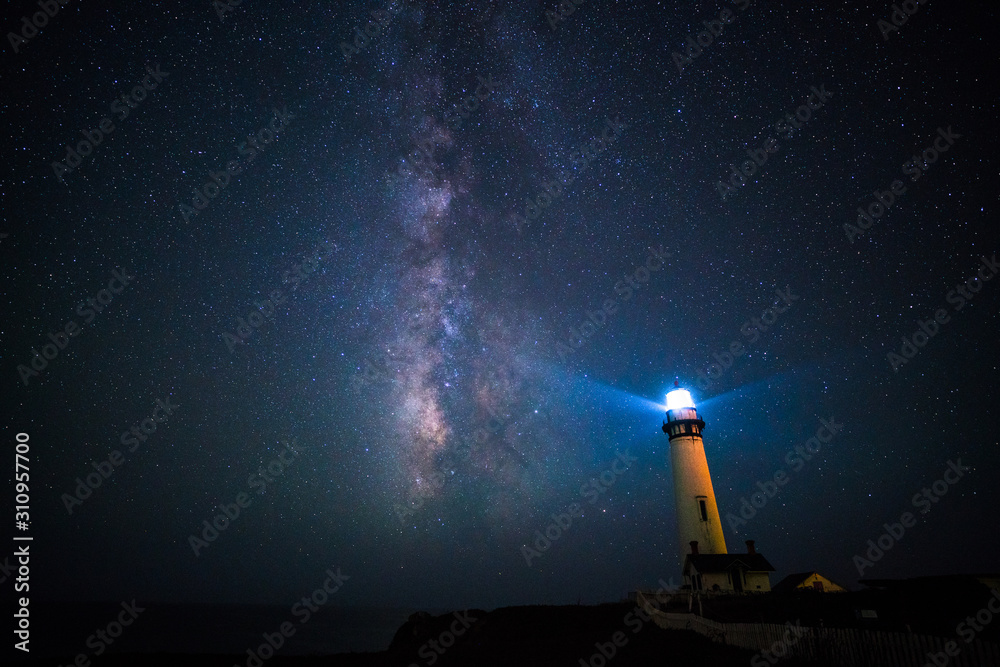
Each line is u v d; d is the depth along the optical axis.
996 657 9.34
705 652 16.42
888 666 11.28
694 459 45.12
